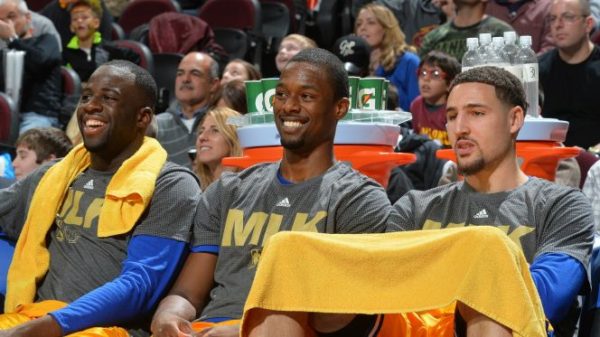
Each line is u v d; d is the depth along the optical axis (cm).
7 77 1582
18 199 903
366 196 767
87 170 880
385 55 1680
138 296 800
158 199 834
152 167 846
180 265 830
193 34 1938
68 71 1686
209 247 804
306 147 775
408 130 1301
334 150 868
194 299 793
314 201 768
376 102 919
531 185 758
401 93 1667
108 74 859
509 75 761
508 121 757
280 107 776
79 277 836
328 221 757
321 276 640
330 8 2102
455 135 763
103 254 835
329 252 640
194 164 1206
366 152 866
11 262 892
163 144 1402
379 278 637
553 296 692
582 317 788
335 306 636
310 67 773
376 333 667
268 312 644
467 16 1603
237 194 798
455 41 1603
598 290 770
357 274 638
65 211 860
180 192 839
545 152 880
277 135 868
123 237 836
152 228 827
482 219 752
